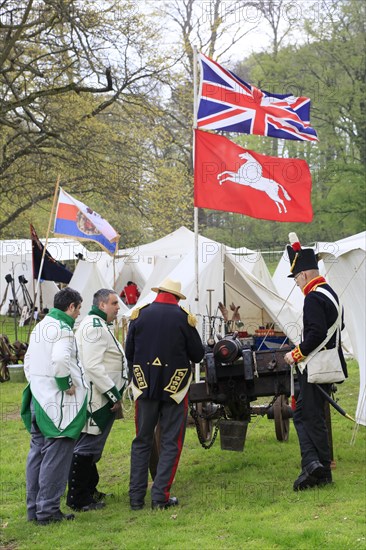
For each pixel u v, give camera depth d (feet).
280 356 23.38
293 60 111.34
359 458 25.11
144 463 20.68
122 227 92.73
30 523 19.56
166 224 86.02
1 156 78.33
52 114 70.90
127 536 17.94
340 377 21.16
